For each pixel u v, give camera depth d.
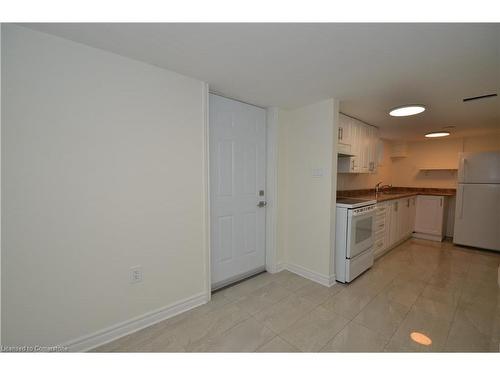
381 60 1.52
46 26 1.17
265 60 1.54
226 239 2.38
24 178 1.20
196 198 1.93
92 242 1.43
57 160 1.29
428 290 2.27
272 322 1.75
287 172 2.78
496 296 2.15
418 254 3.38
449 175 4.46
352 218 2.37
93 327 1.46
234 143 2.38
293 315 1.85
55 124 1.28
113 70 1.46
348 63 1.57
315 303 2.03
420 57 1.47
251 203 2.59
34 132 1.22
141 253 1.64
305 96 2.24
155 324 1.72
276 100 2.37
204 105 1.92
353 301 2.06
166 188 1.74
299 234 2.67
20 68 1.17
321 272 2.44
